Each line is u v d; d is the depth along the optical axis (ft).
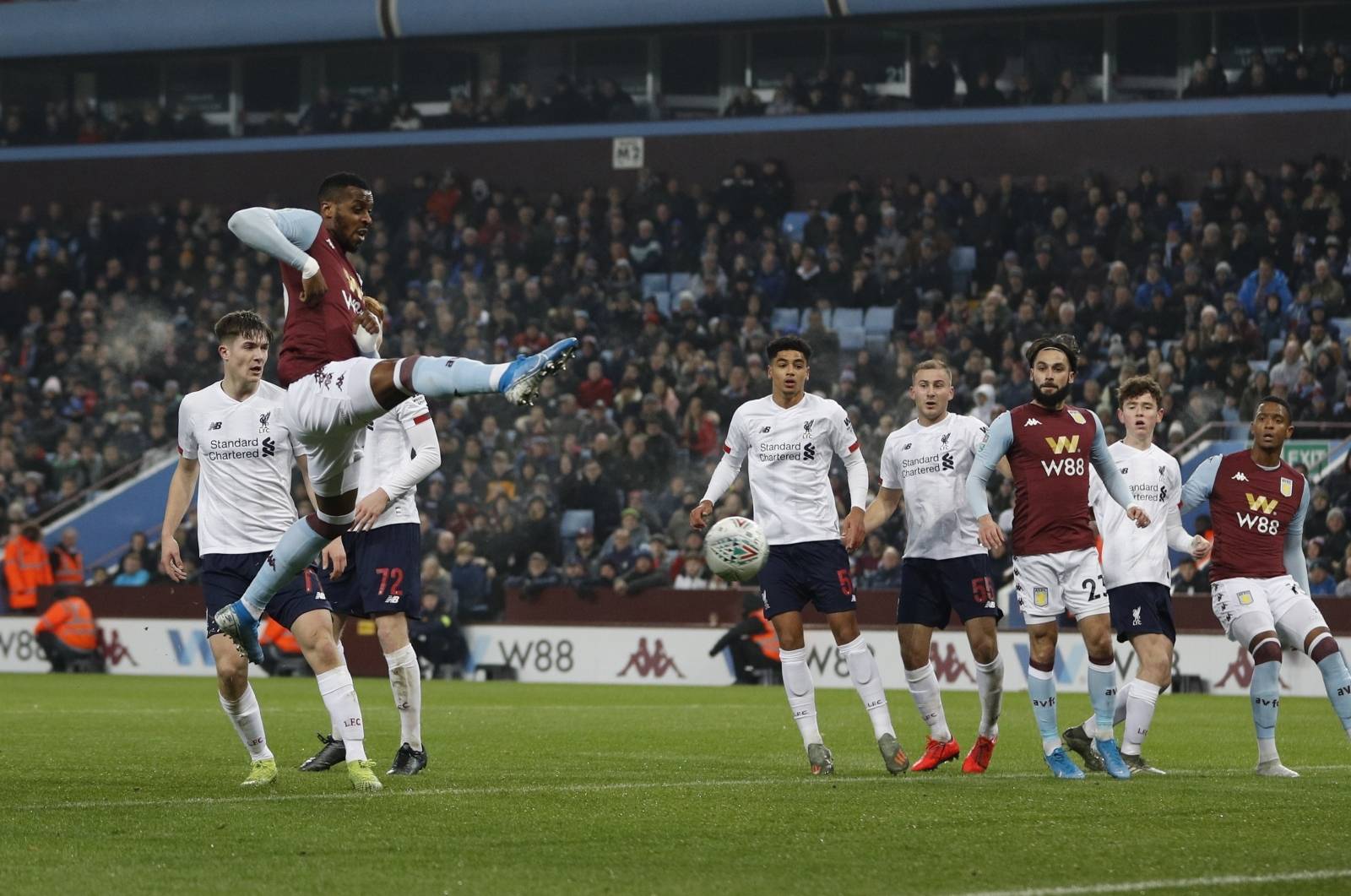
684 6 168.35
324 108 186.80
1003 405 134.72
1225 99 161.68
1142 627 53.47
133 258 177.47
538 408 146.00
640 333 155.94
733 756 58.54
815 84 174.60
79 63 190.80
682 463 139.03
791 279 157.99
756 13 166.61
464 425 149.18
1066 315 141.49
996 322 142.20
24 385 167.53
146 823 38.32
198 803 41.93
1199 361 133.90
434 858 33.88
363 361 39.47
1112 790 45.34
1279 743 65.51
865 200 161.89
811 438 53.57
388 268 170.81
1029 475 49.37
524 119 181.68
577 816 39.70
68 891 30.35
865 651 52.49
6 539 150.51
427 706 89.61
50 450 162.91
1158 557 54.03
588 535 130.11
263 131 189.47
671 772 51.98
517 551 130.62
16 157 193.16
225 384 47.75
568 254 167.73
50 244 183.83
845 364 147.13
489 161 182.09
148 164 190.39
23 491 157.89
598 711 85.05
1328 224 145.28
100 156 191.31
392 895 30.12
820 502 53.31
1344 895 30.14
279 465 47.16
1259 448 53.16
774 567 53.16
